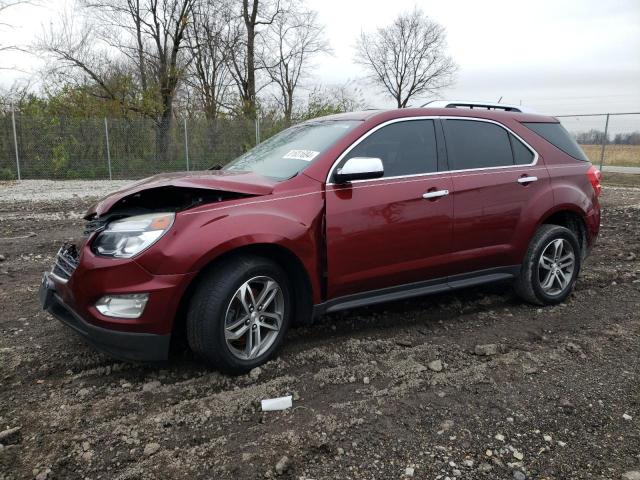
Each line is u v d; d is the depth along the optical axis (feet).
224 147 67.36
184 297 10.33
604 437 8.79
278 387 10.24
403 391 10.12
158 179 11.62
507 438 8.73
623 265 19.79
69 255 11.12
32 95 69.67
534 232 14.67
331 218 11.37
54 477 7.74
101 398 9.91
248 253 10.76
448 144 13.46
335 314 14.28
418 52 128.77
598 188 16.38
